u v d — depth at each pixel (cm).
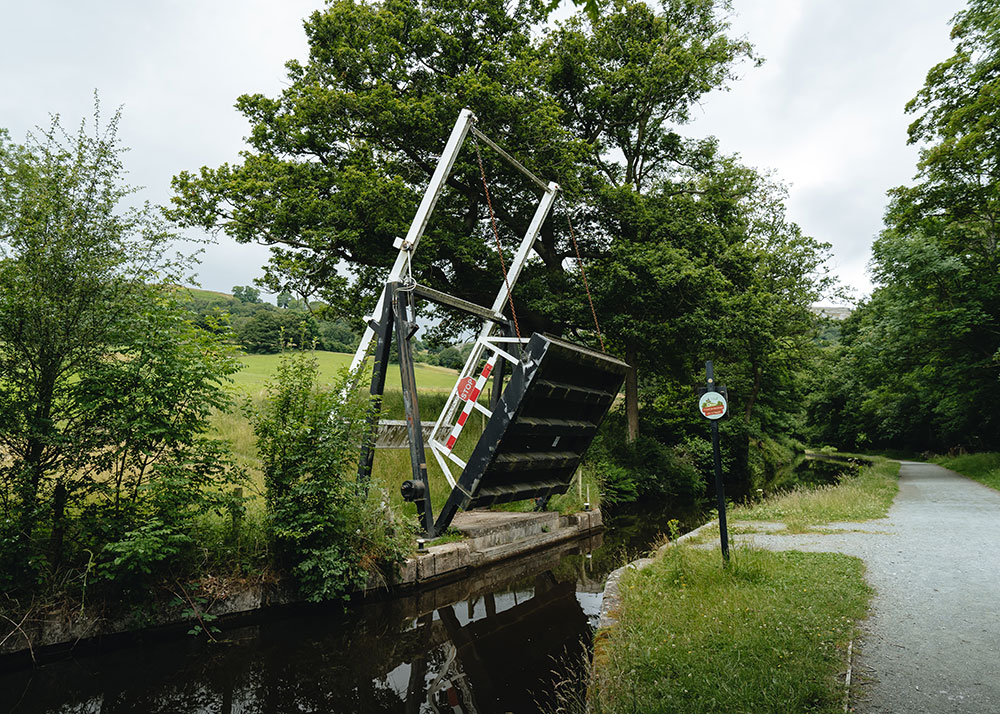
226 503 707
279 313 4069
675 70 2228
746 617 500
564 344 1023
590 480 1781
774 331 2988
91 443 643
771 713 330
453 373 4181
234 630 718
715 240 2239
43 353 630
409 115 1748
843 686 370
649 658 425
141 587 660
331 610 810
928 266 2447
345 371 883
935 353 2575
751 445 3594
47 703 527
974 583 654
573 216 2264
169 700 539
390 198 1705
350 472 920
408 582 909
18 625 584
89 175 658
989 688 379
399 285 1029
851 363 3844
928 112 2197
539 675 588
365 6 1931
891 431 4353
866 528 1060
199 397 704
